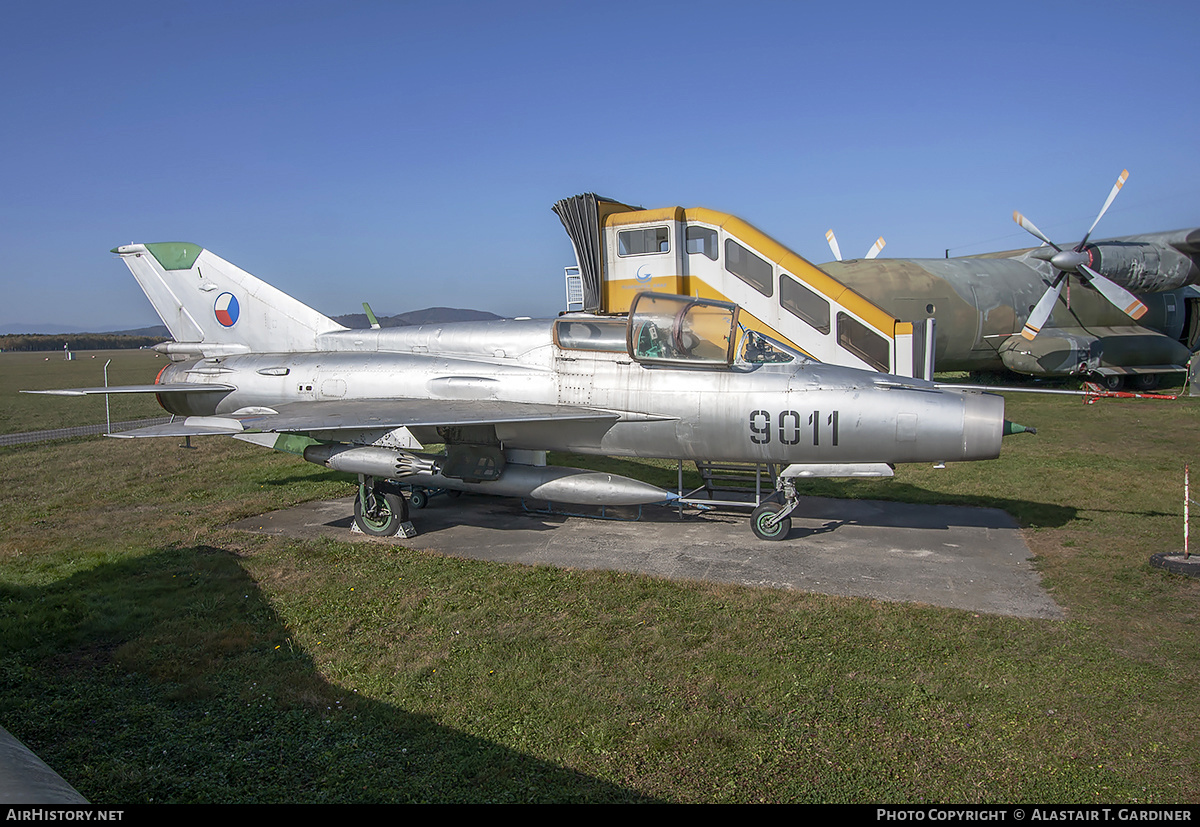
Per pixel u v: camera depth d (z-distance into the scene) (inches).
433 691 199.3
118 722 184.7
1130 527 356.8
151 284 496.7
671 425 344.2
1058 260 858.8
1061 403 852.6
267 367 440.8
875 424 316.8
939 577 291.9
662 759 167.6
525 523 385.1
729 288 497.0
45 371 2279.8
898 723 182.2
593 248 533.6
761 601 264.7
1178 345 1002.1
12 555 323.3
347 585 284.4
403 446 367.6
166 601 266.7
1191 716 183.0
